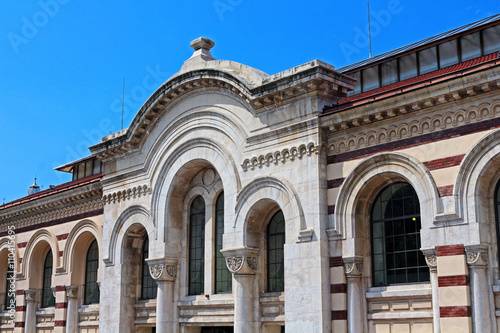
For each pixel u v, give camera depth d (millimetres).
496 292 21406
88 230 38438
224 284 30547
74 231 39500
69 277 38906
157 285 33562
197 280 31953
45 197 41438
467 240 21750
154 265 32438
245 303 28094
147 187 33906
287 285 26375
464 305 21438
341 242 25375
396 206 24891
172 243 32531
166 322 31719
